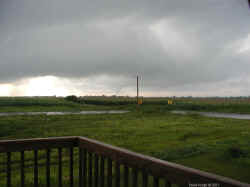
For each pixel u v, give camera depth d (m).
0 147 2.75
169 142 11.20
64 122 21.20
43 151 8.80
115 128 17.08
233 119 24.20
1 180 5.60
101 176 2.57
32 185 5.12
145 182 1.99
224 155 7.41
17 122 19.81
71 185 3.09
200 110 43.19
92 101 76.12
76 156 8.20
